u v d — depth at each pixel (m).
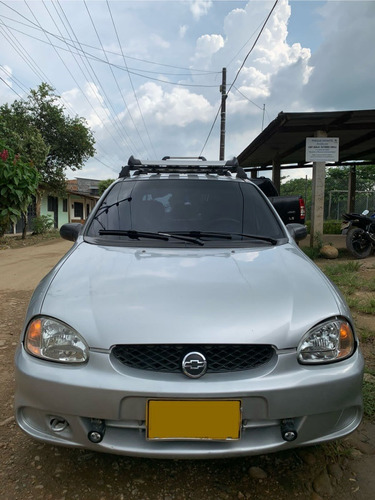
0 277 6.49
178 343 1.54
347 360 1.69
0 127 13.28
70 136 17.22
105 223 2.61
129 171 3.27
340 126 8.15
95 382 1.54
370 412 2.37
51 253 9.96
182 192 2.84
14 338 3.59
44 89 16.84
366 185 28.42
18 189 10.32
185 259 2.12
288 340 1.60
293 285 1.86
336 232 15.95
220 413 1.51
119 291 1.77
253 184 3.08
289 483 1.84
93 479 1.85
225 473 1.90
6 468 1.92
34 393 1.61
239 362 1.58
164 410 1.51
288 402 1.54
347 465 1.96
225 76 16.02
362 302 4.51
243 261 2.11
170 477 1.87
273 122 7.95
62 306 1.72
